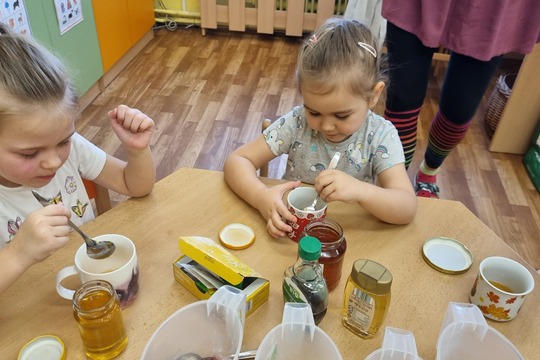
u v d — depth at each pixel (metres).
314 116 1.04
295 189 0.91
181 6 3.63
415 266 0.84
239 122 2.64
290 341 0.60
